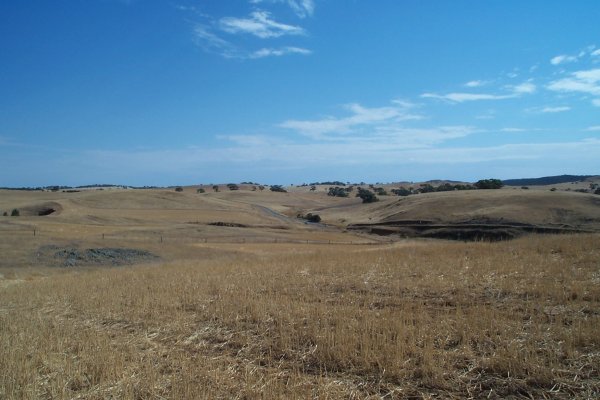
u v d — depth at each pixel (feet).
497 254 56.24
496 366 22.65
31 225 179.93
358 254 72.13
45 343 29.50
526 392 20.44
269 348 27.73
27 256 108.27
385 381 22.31
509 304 33.63
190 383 22.17
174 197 420.77
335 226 337.11
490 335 26.84
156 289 49.47
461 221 264.72
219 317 35.29
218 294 44.68
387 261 59.06
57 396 21.34
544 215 252.42
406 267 52.70
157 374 23.85
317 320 32.19
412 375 22.52
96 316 38.22
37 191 477.36
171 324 34.09
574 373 21.35
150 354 27.35
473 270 47.26
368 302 36.88
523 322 28.94
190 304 41.04
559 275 41.34
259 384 22.24
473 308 32.22
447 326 28.66
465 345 25.25
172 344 29.84
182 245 141.69
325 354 25.45
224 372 24.02
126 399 20.68
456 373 22.44
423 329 27.96
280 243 196.24
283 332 29.81
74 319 37.96
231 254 129.70
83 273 81.92
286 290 44.60
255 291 45.37
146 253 123.13
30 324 35.29
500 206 277.23
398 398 20.67
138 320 36.01
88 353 27.22
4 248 112.98
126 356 27.02
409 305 34.76
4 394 21.40
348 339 27.04
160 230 209.87
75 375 23.77
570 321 28.60
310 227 315.99
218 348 28.84
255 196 615.98
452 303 35.40
